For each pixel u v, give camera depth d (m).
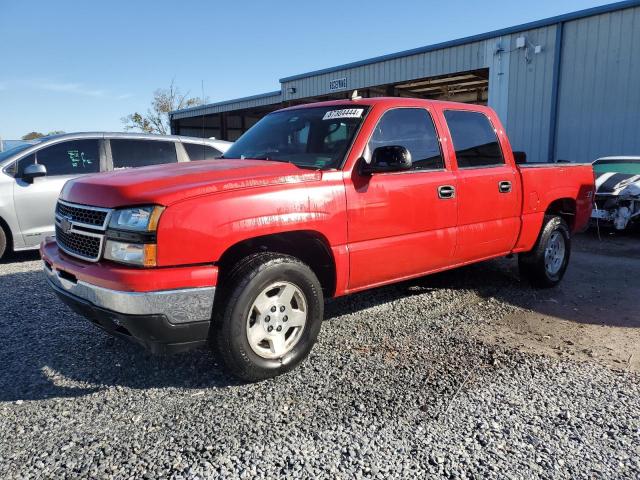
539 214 5.34
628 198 9.41
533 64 14.56
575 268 6.94
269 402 3.08
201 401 3.10
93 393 3.21
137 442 2.66
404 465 2.47
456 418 2.90
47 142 7.32
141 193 2.96
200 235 2.93
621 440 2.70
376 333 4.25
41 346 3.94
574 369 3.58
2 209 6.88
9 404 3.06
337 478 2.37
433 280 5.98
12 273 6.34
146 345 3.03
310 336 3.51
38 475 2.38
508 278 6.11
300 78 23.22
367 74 19.97
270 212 3.20
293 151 4.09
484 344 4.03
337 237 3.59
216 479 2.36
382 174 3.87
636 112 12.62
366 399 3.11
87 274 3.00
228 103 30.08
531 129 14.83
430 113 4.42
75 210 3.33
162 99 54.19
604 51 13.07
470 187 4.54
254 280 3.13
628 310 4.98
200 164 3.81
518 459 2.52
